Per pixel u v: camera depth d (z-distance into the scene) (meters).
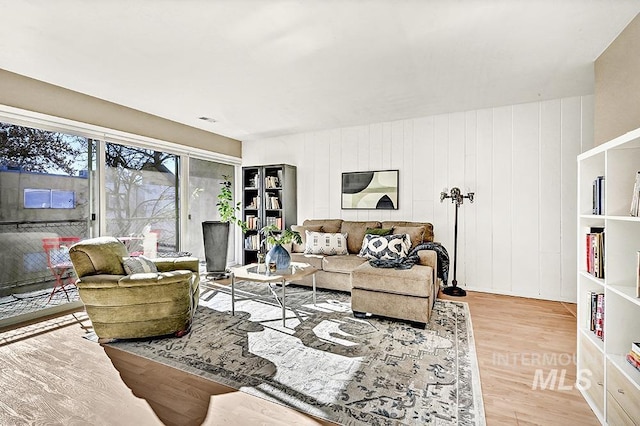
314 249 4.50
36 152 3.25
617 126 2.36
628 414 1.43
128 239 4.13
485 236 4.18
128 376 2.10
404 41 2.41
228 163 5.88
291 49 2.53
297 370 2.17
